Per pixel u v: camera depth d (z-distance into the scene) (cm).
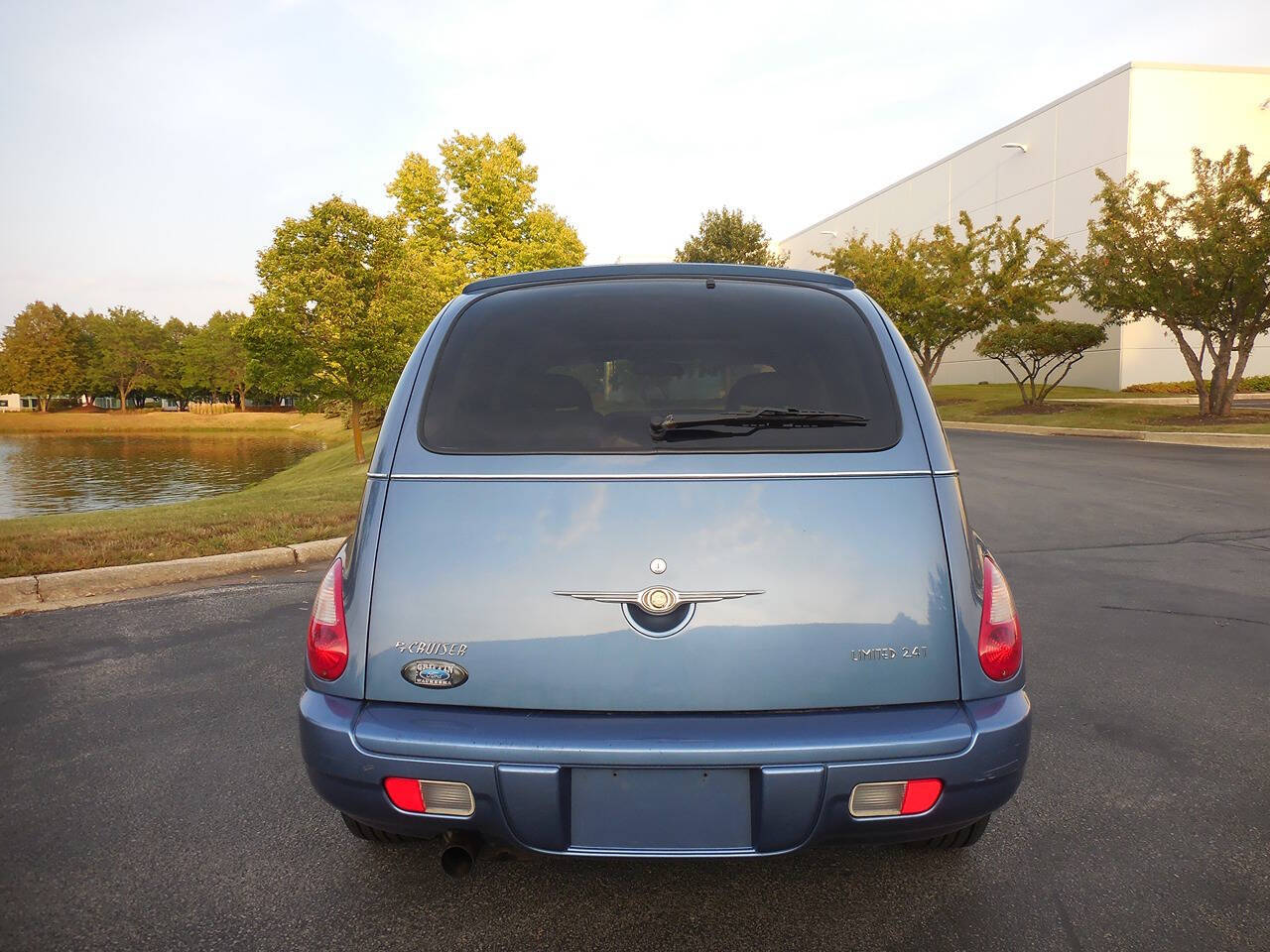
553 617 184
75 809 282
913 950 206
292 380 2345
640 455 196
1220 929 213
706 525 187
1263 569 614
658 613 183
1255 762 311
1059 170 3023
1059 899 227
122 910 225
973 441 1816
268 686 398
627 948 207
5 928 217
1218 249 1666
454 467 199
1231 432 1605
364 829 232
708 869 242
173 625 502
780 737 178
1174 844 255
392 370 2380
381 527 196
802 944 208
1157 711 359
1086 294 1984
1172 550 682
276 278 2352
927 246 2780
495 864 247
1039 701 371
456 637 186
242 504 926
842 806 180
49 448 5256
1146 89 2678
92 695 388
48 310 10344
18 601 558
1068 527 794
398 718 187
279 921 219
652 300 234
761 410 207
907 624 186
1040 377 3262
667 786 181
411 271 2467
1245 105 2719
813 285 248
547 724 183
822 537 188
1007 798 191
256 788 296
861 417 204
